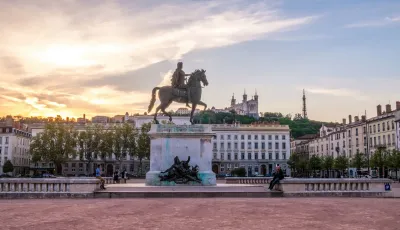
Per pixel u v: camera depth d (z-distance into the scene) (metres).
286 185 23.56
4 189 22.58
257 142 146.88
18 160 127.94
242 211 15.95
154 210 16.30
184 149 27.98
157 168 27.84
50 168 136.25
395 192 27.36
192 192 22.91
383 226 12.48
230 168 145.12
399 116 88.62
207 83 29.34
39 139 106.56
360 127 106.81
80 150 116.06
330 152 127.56
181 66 29.11
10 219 13.84
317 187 23.78
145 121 141.62
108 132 113.44
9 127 123.62
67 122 157.50
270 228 11.98
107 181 39.66
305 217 14.34
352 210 16.44
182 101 29.14
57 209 16.70
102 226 12.32
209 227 12.12
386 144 93.94
